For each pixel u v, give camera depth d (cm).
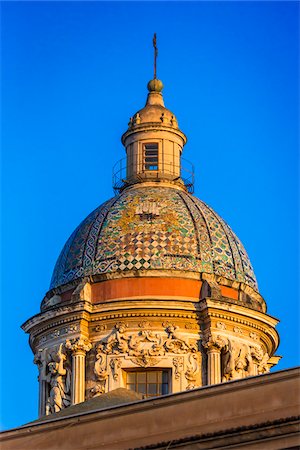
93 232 11144
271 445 6875
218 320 10656
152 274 10806
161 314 10631
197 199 11456
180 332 10612
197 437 7044
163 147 11725
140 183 11581
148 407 7288
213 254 11019
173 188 11525
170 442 7119
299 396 6944
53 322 10825
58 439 7506
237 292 10994
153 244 10962
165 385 10538
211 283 10775
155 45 12362
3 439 7631
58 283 11138
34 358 10956
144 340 10594
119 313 10669
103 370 10569
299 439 6819
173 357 10556
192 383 10500
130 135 11812
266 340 10975
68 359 10725
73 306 10738
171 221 11081
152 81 12219
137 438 7262
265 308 11156
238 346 10681
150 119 11825
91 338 10719
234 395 7069
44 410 10719
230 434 6969
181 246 10975
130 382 10562
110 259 10944
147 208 11162
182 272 10831
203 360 10594
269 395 6994
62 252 11319
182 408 7181
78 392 10575
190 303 10675
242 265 11144
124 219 11119
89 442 7412
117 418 7369
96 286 10875
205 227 11131
